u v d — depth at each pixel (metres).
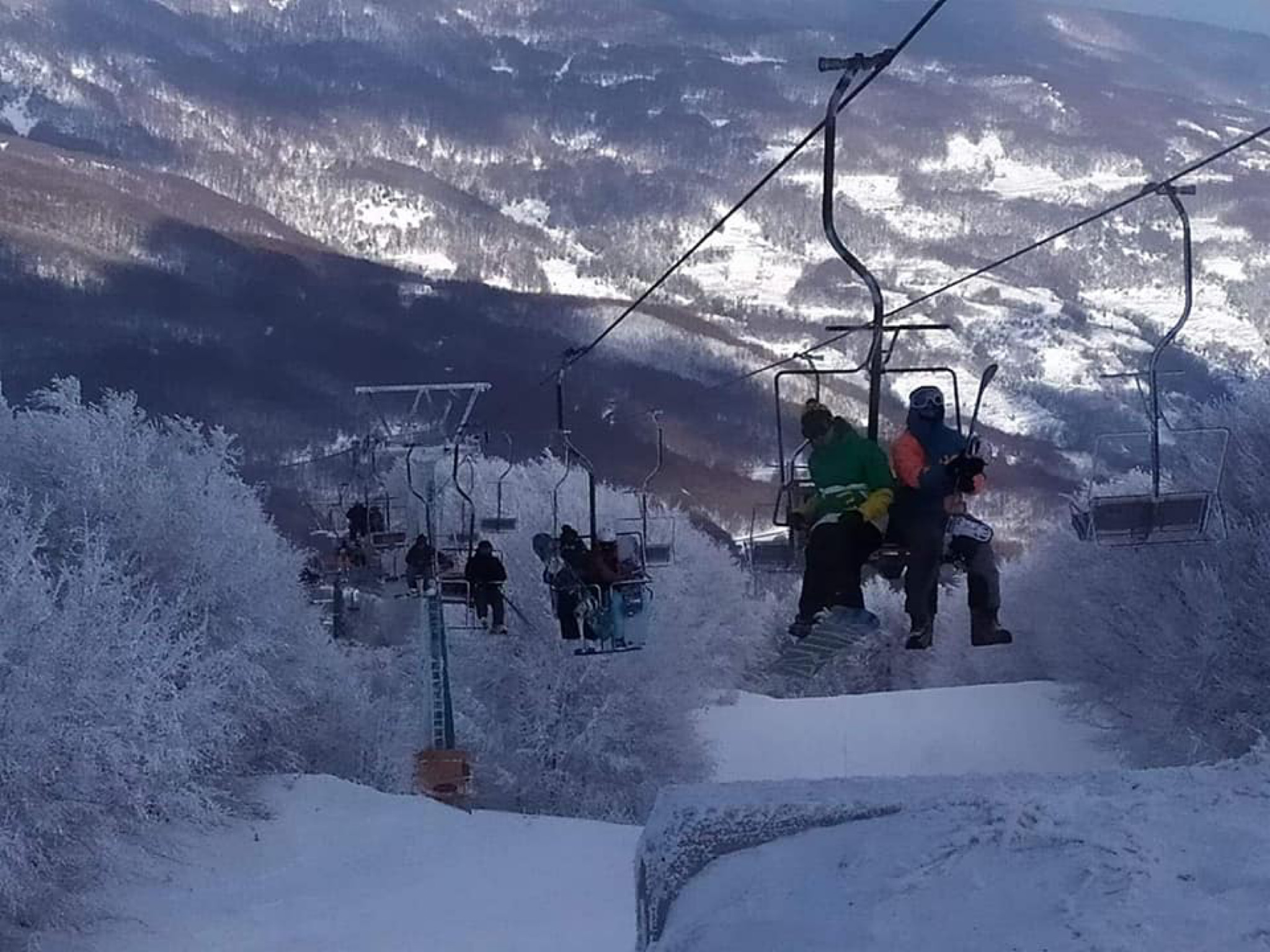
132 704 16.33
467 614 25.72
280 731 24.70
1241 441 25.62
